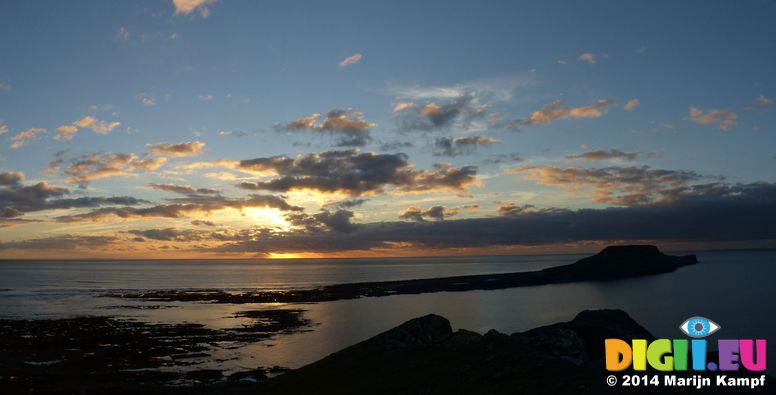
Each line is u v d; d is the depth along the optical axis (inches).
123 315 4330.7
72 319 3959.2
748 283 7194.9
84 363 2400.3
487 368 1272.1
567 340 1528.1
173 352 2728.8
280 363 2469.2
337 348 2883.9
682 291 6245.1
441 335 1727.4
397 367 1449.3
